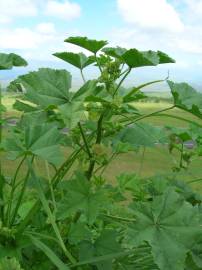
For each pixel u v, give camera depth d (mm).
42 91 337
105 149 346
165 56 344
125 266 348
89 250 344
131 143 364
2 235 324
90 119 364
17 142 328
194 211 317
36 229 365
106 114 345
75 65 363
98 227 429
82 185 333
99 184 369
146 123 418
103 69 339
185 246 298
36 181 322
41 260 351
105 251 344
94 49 347
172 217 311
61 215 319
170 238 302
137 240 298
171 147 443
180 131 435
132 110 383
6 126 389
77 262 322
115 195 396
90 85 331
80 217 389
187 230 305
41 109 385
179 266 289
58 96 335
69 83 345
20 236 323
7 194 400
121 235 384
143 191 434
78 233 342
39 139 333
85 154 364
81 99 323
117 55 334
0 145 323
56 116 380
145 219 310
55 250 357
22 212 377
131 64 327
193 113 333
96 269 349
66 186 331
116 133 369
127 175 440
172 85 351
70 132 361
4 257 301
